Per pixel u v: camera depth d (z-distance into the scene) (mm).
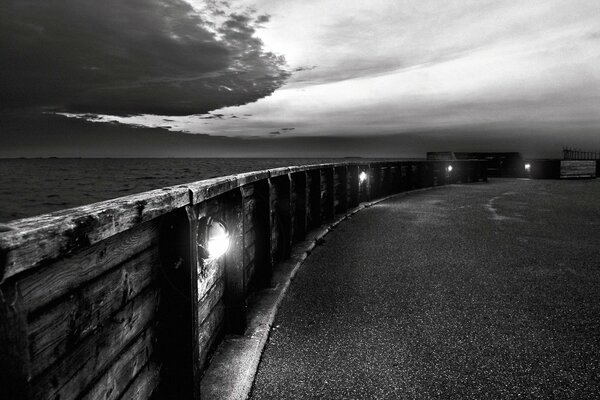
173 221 2297
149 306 2168
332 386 2988
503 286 5152
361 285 5262
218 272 3447
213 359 3211
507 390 2910
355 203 13219
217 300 3424
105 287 1704
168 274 2312
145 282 2104
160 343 2330
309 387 2980
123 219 1638
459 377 3078
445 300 4684
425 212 12195
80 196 95188
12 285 1087
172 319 2352
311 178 8836
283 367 3256
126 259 1882
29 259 1105
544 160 32219
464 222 10234
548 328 3902
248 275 4473
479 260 6438
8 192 114938
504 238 8172
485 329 3895
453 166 26359
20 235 1064
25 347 1137
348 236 8492
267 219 4887
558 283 5254
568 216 11148
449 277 5562
